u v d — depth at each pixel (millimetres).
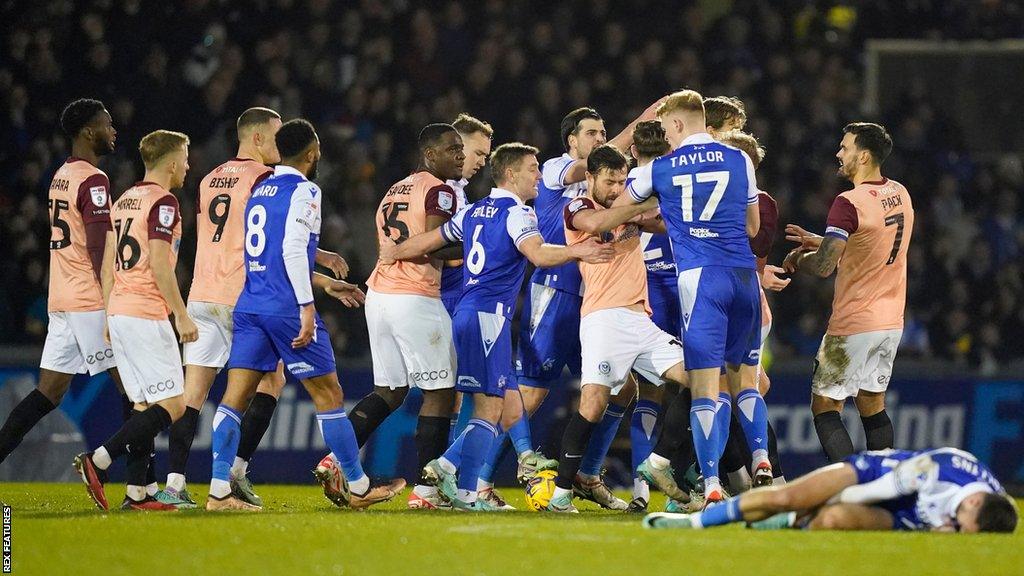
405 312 30234
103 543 22062
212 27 56438
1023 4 68938
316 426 45562
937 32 68875
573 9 63875
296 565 19875
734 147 27828
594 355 29406
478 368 29125
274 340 28031
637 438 31781
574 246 27703
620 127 59969
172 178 29141
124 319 28531
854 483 23266
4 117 52375
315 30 58469
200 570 19453
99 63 53312
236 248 30547
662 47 63500
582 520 26422
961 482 22734
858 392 31734
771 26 66188
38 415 32156
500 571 19328
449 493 29859
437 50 61438
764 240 30578
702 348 26875
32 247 48625
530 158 29328
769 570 19297
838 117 64375
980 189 63781
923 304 58531
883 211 30375
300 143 28188
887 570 19297
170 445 29984
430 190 30328
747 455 31641
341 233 50469
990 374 50531
